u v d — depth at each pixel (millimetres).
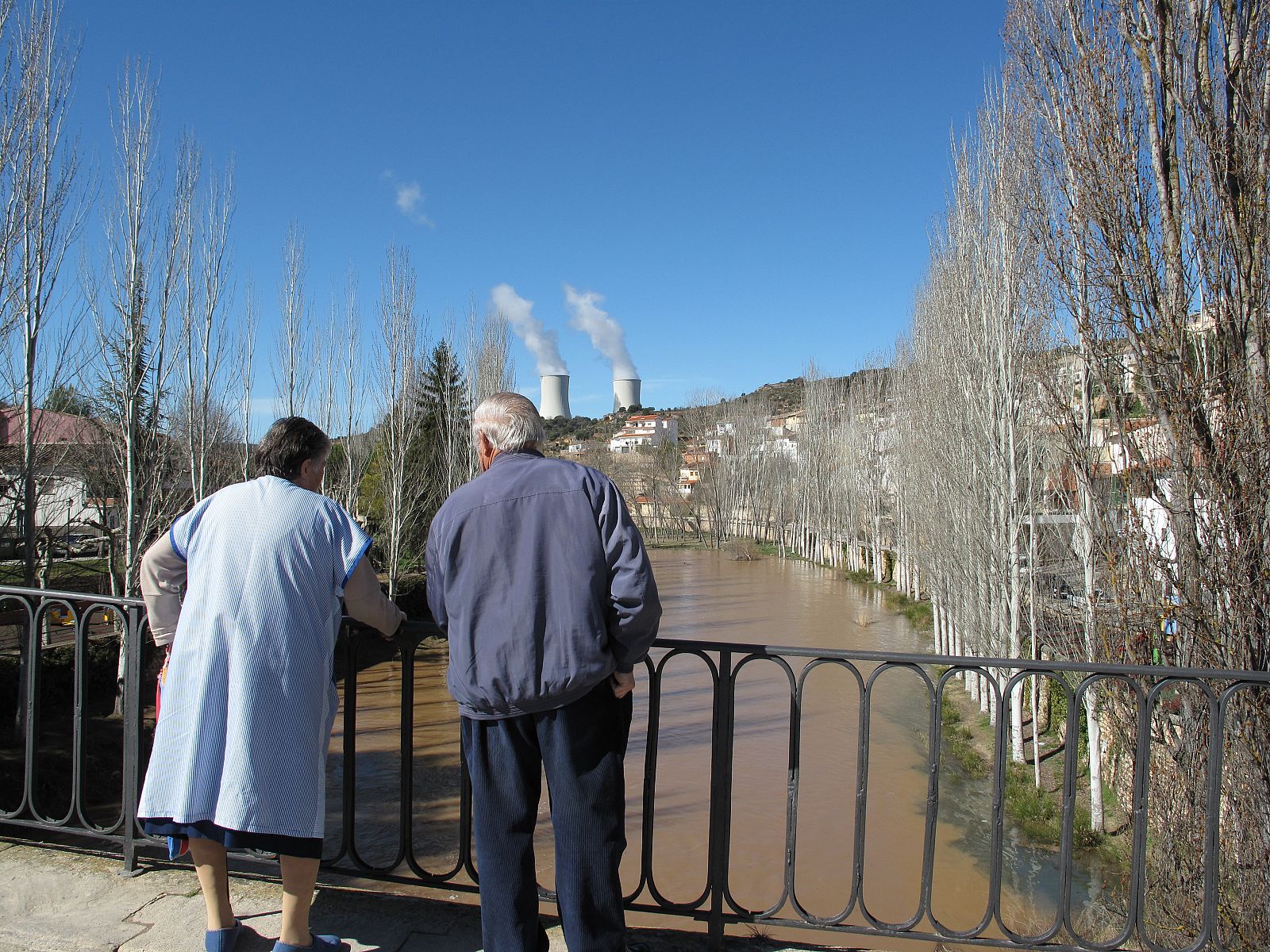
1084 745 12172
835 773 12406
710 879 2740
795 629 26656
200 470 16469
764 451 61688
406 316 26172
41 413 12633
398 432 26203
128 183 13070
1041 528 12789
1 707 11844
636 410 133750
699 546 63438
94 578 18328
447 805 10570
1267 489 4746
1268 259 4762
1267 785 4734
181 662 2271
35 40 11289
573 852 2117
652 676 2793
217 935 2391
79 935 2545
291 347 23734
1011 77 12125
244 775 2160
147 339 13383
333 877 8141
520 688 2064
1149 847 5555
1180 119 5035
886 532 41188
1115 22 5359
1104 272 5371
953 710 15586
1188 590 5105
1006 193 12695
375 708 15797
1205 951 2703
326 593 2350
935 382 18422
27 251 11336
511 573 2105
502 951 2164
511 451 2289
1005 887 8766
